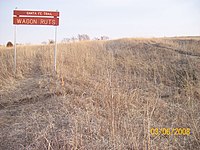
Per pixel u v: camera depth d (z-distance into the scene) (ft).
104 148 8.97
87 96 15.56
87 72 23.50
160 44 55.16
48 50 37.14
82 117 11.76
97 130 10.39
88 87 18.17
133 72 25.99
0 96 16.21
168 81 21.95
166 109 13.83
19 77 22.18
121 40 75.05
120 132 10.19
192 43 54.80
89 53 33.42
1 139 10.16
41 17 24.70
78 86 18.28
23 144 9.61
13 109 14.01
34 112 13.02
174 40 67.82
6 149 9.37
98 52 37.42
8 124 11.74
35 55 34.53
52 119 11.59
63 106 13.39
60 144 9.24
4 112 13.47
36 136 9.81
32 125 11.22
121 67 28.55
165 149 8.91
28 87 18.48
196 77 21.20
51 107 13.66
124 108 13.16
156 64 27.68
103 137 9.71
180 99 15.99
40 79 20.58
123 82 20.88
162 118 12.34
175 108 13.98
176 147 9.18
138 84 20.31
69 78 20.67
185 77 22.41
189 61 27.99
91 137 9.56
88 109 13.09
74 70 23.59
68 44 46.50
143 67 27.40
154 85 20.47
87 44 49.26
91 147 9.00
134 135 9.88
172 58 32.35
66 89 17.03
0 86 18.42
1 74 21.48
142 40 71.92
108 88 15.06
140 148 8.98
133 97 15.39
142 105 14.23
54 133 10.11
